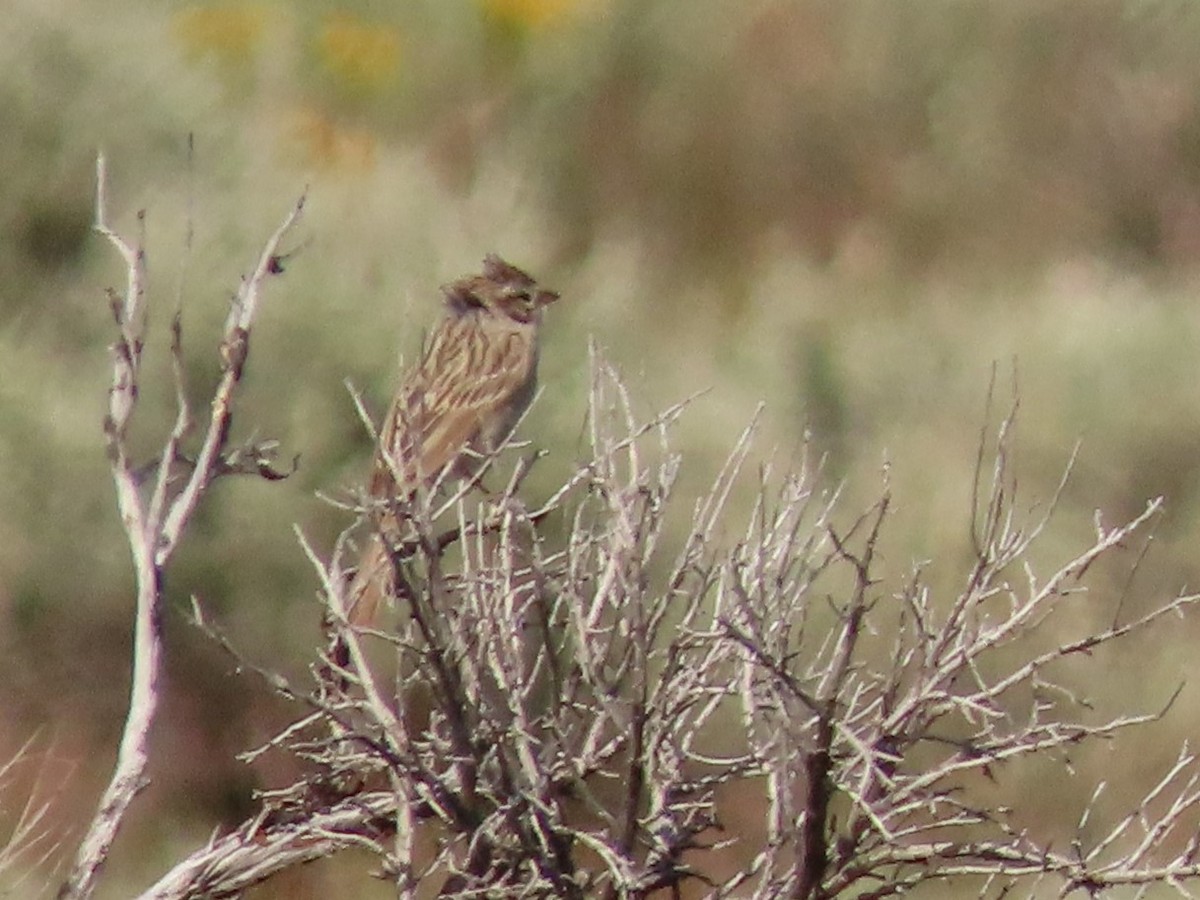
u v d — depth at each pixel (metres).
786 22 32.25
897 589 17.23
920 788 8.70
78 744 16.67
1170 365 23.02
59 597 17.38
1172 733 16.75
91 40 21.62
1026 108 31.55
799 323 26.20
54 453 17.75
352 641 8.27
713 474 19.17
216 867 8.83
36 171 20.44
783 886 8.20
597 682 8.12
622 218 30.88
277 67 30.03
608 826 8.27
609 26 32.56
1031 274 30.27
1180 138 31.27
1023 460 21.88
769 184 31.36
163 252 19.33
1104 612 18.69
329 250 20.23
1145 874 8.30
